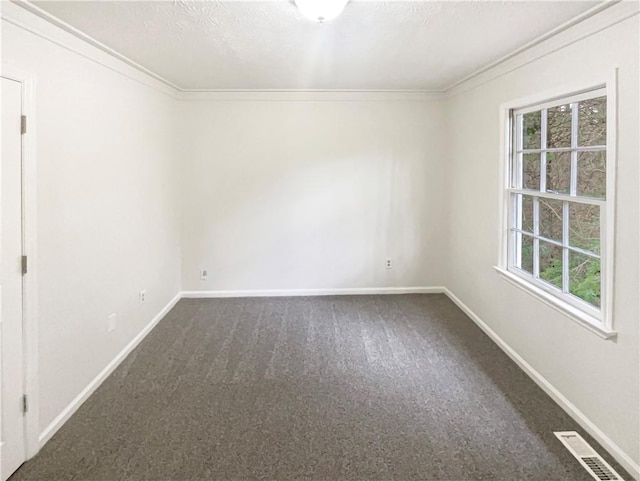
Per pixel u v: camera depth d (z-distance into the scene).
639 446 2.02
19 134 2.14
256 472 2.09
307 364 3.31
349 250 5.11
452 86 4.59
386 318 4.35
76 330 2.68
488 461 2.16
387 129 4.99
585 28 2.37
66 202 2.56
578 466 2.12
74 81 2.65
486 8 2.28
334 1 2.06
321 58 3.34
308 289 5.13
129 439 2.36
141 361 3.37
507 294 3.45
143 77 3.79
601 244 2.32
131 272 3.57
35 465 2.15
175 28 2.58
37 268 2.27
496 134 3.62
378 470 2.10
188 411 2.64
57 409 2.46
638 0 1.96
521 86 3.16
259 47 3.03
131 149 3.56
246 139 4.92
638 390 2.02
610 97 2.18
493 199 3.71
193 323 4.23
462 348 3.59
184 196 4.97
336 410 2.64
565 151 2.77
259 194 4.99
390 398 2.79
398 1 2.21
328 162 4.99
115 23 2.46
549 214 2.98
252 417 2.57
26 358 2.19
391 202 5.07
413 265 5.17
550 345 2.79
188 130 4.88
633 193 2.05
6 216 2.07
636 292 2.04
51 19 2.33
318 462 2.16
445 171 5.05
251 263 5.08
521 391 2.87
